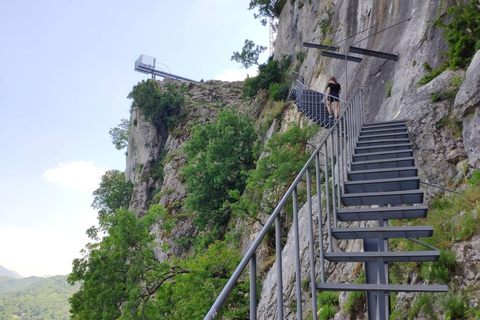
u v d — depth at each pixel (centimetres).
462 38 1256
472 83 1048
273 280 1653
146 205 5891
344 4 3000
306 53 3581
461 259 780
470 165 1020
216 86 7319
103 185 7338
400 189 704
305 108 2075
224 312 1944
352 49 1669
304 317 1383
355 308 1105
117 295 2009
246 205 2605
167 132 6550
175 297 1967
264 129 3784
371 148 924
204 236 3450
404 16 1830
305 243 1559
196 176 3719
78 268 2106
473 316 693
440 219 921
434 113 1169
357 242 1338
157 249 4022
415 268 880
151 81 7362
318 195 536
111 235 2183
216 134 3838
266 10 5356
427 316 777
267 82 4312
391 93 1612
